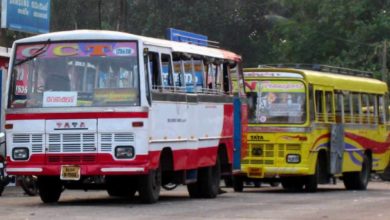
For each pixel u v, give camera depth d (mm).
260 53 109812
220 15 104875
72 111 29078
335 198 36969
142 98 28828
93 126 28891
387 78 95062
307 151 41250
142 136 28766
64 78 29469
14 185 41375
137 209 28312
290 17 119188
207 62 34875
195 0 103688
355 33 101750
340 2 104375
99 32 29516
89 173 28859
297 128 41281
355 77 48688
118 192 35344
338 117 44688
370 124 49219
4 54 44000
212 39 105312
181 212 27391
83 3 95562
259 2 107688
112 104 28953
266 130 41719
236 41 107750
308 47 107062
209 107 34938
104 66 29234
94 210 27812
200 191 35438
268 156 41719
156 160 29859
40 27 51438
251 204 31938
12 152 29656
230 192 42500
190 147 33031
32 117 29391
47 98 29406
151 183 30312
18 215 25984
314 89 42031
